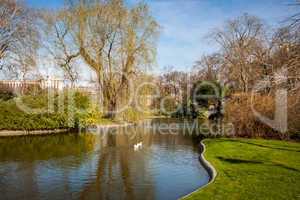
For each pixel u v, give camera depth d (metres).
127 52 33.12
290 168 12.02
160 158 16.44
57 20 34.78
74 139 23.67
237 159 14.20
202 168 14.00
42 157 16.48
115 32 33.31
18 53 30.41
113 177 12.48
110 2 33.06
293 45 11.75
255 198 8.52
